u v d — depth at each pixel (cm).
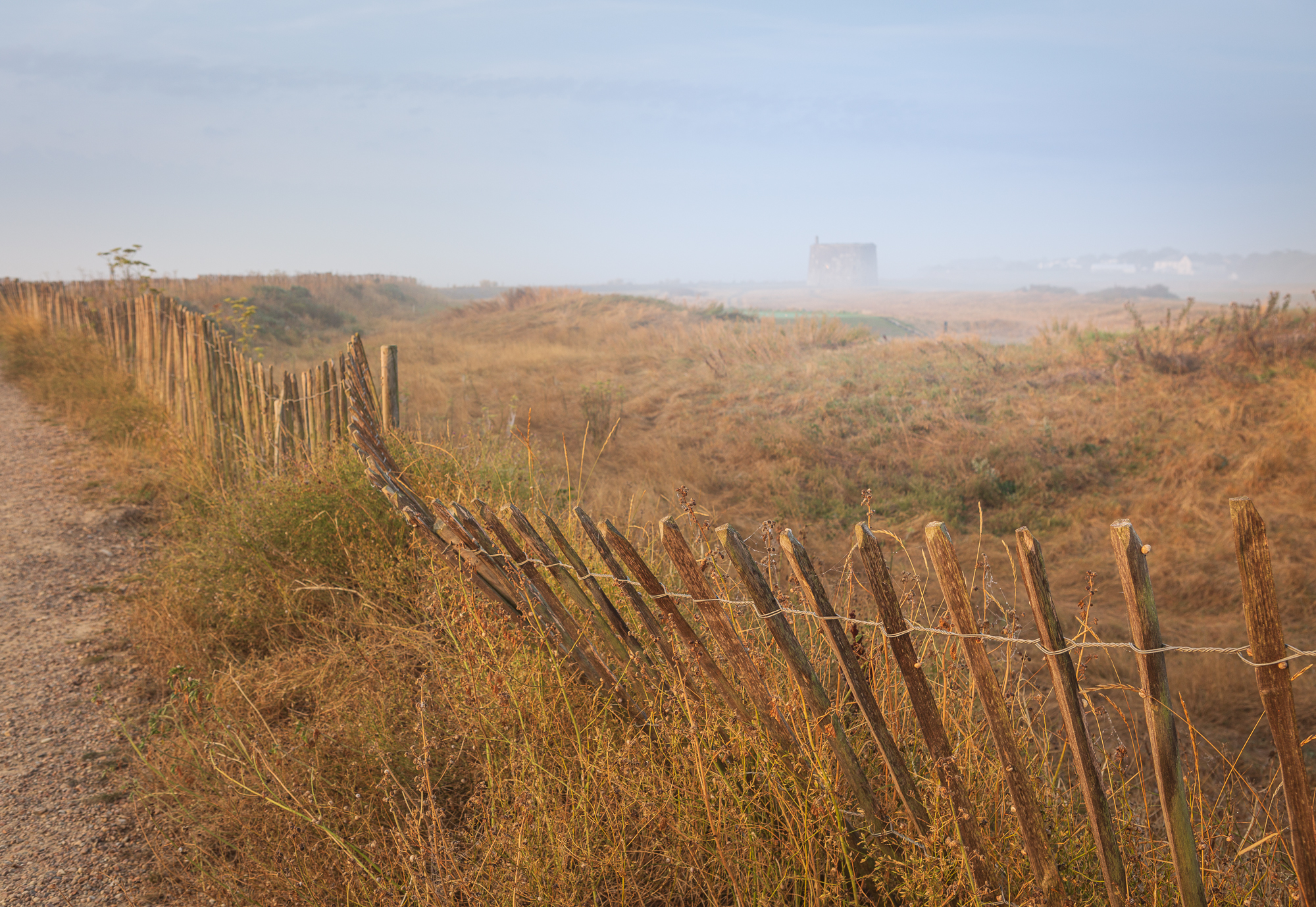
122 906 228
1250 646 125
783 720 196
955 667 228
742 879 194
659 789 216
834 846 187
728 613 205
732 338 1753
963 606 148
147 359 952
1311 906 132
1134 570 130
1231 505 121
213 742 277
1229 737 391
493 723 253
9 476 716
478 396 1273
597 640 273
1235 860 181
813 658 245
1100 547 692
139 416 842
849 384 1229
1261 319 1128
